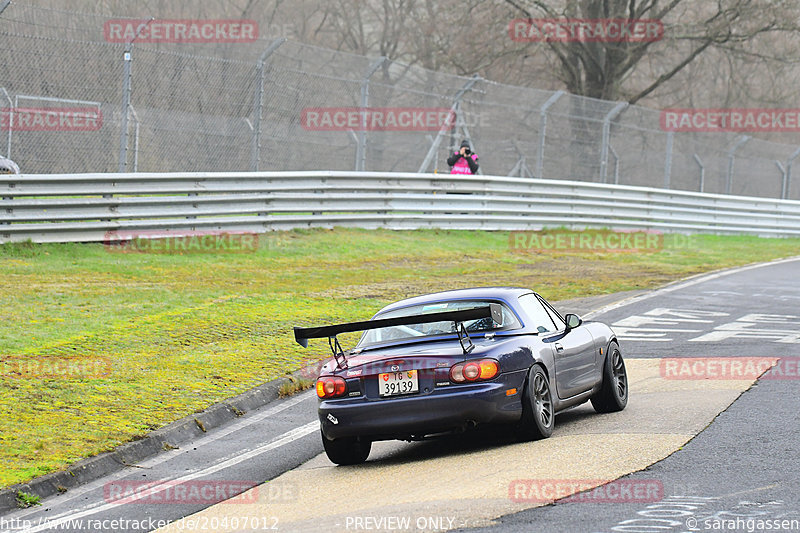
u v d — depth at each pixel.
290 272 70.56
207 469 32.31
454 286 68.44
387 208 90.75
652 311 61.78
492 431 35.12
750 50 177.88
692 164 121.94
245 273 68.75
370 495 26.95
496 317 31.42
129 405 38.19
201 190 75.44
